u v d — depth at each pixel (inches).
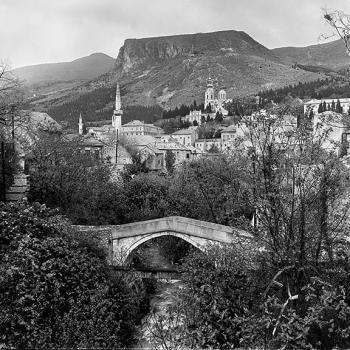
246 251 615.2
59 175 1325.0
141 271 939.3
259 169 491.2
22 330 627.5
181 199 1475.1
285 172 487.5
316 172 476.4
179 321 661.9
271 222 502.9
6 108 1209.4
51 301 680.4
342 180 482.3
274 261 512.7
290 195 496.4
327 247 496.1
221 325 573.0
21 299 636.1
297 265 482.0
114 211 1396.4
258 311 532.4
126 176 1733.5
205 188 1401.3
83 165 1476.4
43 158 1405.0
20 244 715.4
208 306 590.2
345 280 480.7
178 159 3981.3
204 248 767.1
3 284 642.2
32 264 689.0
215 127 6176.2
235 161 890.7
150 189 1488.7
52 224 809.5
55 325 668.1
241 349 516.4
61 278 714.2
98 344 656.4
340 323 449.4
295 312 462.6
